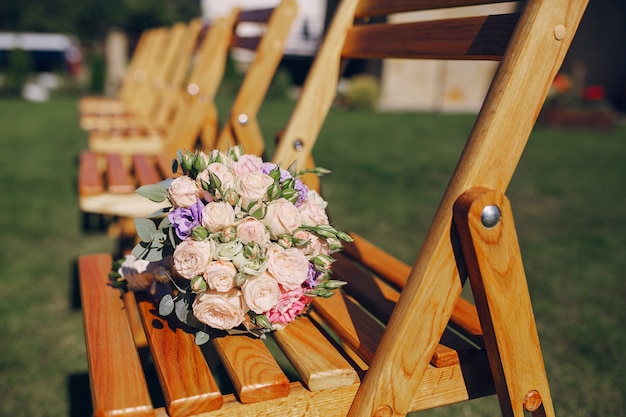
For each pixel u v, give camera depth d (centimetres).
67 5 2598
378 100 1399
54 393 202
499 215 96
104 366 100
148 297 129
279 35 229
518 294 100
